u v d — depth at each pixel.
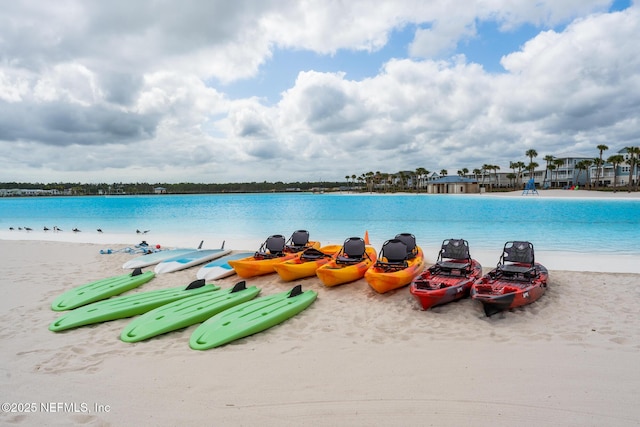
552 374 4.92
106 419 4.07
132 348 5.93
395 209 38.25
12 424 3.96
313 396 4.49
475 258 12.44
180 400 4.43
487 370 5.06
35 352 5.79
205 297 7.99
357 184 161.62
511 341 6.00
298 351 5.78
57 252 14.18
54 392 4.62
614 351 5.55
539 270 8.73
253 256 11.20
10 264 12.05
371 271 8.68
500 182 101.75
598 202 41.00
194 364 5.36
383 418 4.04
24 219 31.50
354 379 4.88
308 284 9.62
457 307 7.64
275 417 4.08
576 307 7.48
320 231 20.97
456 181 85.62
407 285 9.17
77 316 7.07
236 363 5.38
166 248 15.13
